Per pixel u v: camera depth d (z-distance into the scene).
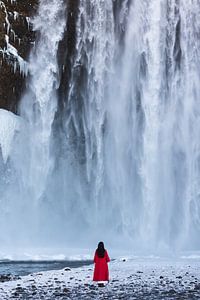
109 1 38.56
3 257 25.78
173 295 13.48
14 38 36.84
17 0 36.59
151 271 18.66
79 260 24.86
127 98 38.16
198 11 38.34
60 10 38.03
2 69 36.41
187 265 20.53
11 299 13.10
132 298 13.03
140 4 38.50
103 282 15.55
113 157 37.91
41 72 37.81
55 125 38.09
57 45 38.00
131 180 37.34
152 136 37.34
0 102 36.88
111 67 38.38
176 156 37.12
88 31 38.44
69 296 13.51
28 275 18.55
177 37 38.16
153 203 36.28
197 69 37.94
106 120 38.25
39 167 37.19
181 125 37.34
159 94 37.75
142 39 38.34
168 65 38.00
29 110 37.50
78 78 38.34
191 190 36.75
